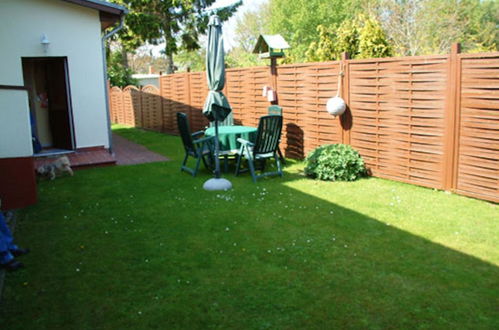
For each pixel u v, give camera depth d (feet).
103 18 32.24
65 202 20.10
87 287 11.82
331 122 25.61
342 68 24.22
